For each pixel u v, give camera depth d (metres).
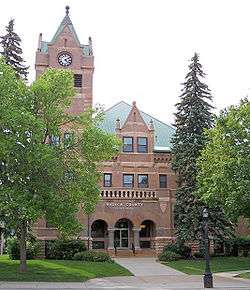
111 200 50.56
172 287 27.11
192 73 49.03
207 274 27.22
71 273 32.56
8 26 46.47
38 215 27.69
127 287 26.83
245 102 35.56
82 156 32.34
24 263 31.97
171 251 45.97
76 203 30.75
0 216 31.72
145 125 55.16
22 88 30.39
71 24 55.56
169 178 54.44
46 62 53.81
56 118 31.78
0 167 30.20
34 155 28.20
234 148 34.25
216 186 33.69
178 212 46.59
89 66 54.19
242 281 31.25
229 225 45.91
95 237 51.12
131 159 53.94
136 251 49.72
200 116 47.72
